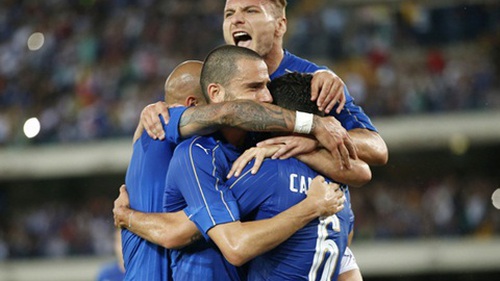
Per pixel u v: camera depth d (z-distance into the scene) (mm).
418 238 75812
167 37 91750
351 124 18859
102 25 95625
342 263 18344
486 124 78188
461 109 79500
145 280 16938
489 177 84438
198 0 97188
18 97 90688
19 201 94312
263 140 16484
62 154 87000
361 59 84062
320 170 16047
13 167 88000
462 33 87750
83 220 88250
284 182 15531
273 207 15500
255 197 15523
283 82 16391
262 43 18969
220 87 16188
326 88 16266
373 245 76500
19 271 83812
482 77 80750
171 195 16375
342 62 84188
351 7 94438
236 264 15133
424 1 91938
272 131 15859
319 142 16016
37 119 88875
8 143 88875
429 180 84375
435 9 90250
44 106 89625
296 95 16203
